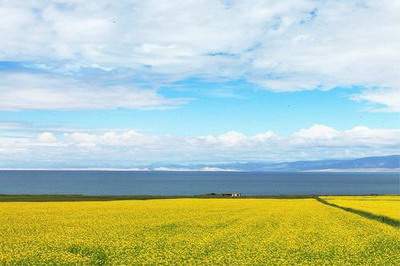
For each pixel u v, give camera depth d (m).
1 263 20.34
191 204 62.41
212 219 41.06
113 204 60.84
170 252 23.25
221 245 26.11
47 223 36.62
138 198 85.06
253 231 32.66
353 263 21.52
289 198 89.12
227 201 71.06
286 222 39.06
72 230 32.03
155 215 44.53
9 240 26.94
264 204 64.19
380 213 46.09
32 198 78.88
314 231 32.91
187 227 34.72
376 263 21.41
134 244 25.83
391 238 29.58
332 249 25.20
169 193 155.12
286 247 25.58
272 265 20.67
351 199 78.19
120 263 20.72
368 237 29.98
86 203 62.69
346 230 33.62
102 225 35.41
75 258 21.64
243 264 20.75
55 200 74.25
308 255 23.42
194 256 22.42
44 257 21.70
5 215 43.44
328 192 164.25
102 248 24.59
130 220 39.44
